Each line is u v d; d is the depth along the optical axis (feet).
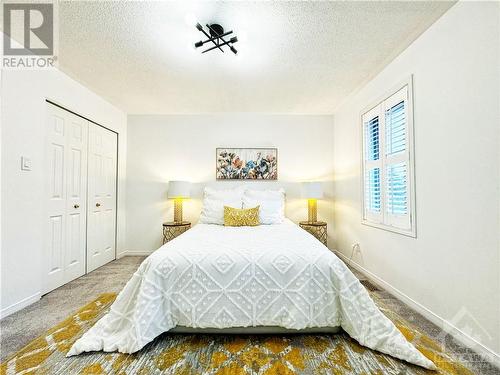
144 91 9.39
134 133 12.01
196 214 11.94
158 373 4.04
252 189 11.94
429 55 5.74
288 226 9.01
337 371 4.09
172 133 12.05
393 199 7.27
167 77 8.22
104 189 10.33
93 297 7.07
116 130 11.10
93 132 9.63
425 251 5.90
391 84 7.29
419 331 5.25
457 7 4.95
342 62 7.27
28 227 6.57
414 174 6.26
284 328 5.05
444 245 5.32
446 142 5.26
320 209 12.05
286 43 6.32
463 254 4.85
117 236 11.22
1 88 5.91
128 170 11.96
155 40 6.20
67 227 8.25
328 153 12.10
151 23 5.57
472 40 4.64
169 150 12.05
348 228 10.44
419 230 6.11
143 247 11.91
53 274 7.63
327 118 12.12
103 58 7.06
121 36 6.04
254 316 4.93
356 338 4.77
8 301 5.99
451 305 5.15
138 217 11.92
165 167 12.02
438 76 5.47
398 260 6.97
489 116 4.33
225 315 4.95
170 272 5.03
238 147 12.08
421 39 5.99
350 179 10.26
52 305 6.54
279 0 4.92
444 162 5.31
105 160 10.41
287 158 12.10
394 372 4.05
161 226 11.93
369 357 4.42
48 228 7.46
